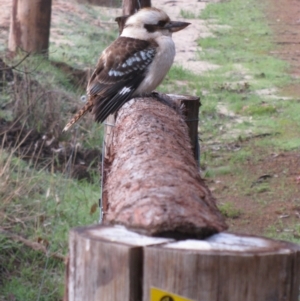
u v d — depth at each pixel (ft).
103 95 27.91
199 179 12.64
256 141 56.65
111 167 15.84
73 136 47.47
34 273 31.09
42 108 48.11
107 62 27.96
